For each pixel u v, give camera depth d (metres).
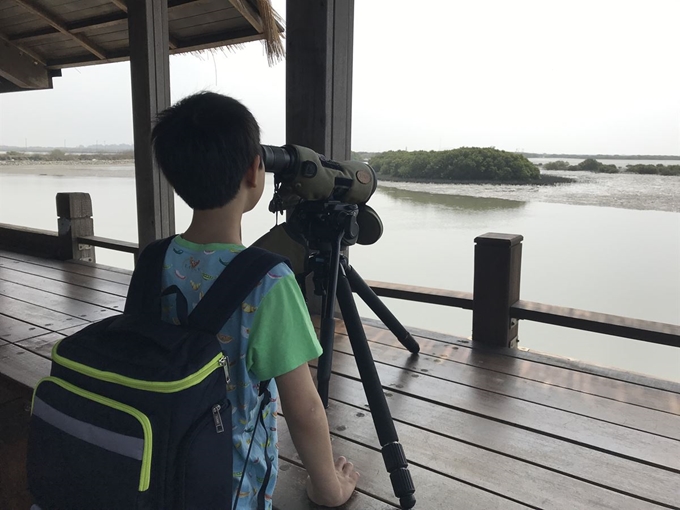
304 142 2.45
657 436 1.54
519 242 2.26
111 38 4.30
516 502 1.26
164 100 3.21
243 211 0.91
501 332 2.26
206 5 3.54
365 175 1.61
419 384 1.90
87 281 3.45
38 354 2.21
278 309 0.83
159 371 0.73
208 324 0.81
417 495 1.28
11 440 2.06
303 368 0.89
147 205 3.28
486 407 1.72
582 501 1.25
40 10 4.01
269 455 0.99
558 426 1.60
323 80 2.36
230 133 0.81
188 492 0.74
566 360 2.10
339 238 1.47
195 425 0.74
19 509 2.13
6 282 3.41
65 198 4.02
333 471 1.12
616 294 2.52
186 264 0.87
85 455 0.76
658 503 1.25
